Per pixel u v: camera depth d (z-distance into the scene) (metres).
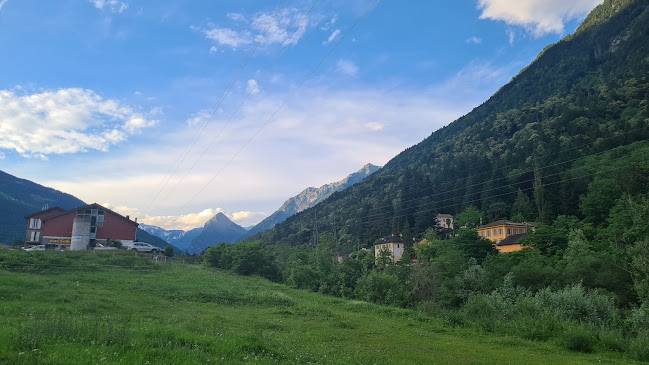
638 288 32.00
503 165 153.25
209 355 10.62
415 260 83.50
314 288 63.84
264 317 28.02
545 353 20.44
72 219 76.25
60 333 10.93
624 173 85.19
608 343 22.06
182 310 27.52
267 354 11.93
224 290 40.22
